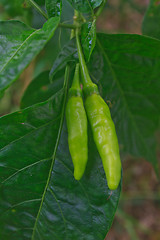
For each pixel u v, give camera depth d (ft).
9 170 1.01
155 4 1.26
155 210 2.82
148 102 1.25
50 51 1.16
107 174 0.91
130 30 2.92
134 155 1.38
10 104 2.27
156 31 1.30
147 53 1.11
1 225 1.01
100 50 1.12
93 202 1.03
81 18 1.06
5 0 1.08
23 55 0.87
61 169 1.03
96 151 1.03
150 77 1.17
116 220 2.64
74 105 0.96
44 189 1.03
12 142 0.99
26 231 1.02
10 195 1.01
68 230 1.03
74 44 1.03
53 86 1.21
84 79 0.98
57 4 0.98
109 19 2.89
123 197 2.51
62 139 1.03
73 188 1.03
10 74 0.85
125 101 1.24
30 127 1.00
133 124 1.31
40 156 1.02
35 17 1.10
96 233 1.02
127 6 2.62
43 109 1.00
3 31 0.92
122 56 1.13
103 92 1.17
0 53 0.89
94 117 0.95
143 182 2.84
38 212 1.03
